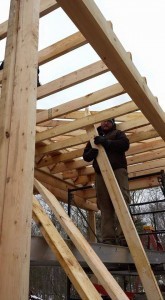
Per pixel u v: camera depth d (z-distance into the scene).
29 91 1.37
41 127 4.83
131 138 4.77
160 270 4.42
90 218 7.09
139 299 4.34
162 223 14.34
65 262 1.83
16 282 1.08
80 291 1.68
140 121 4.26
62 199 6.47
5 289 1.09
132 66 2.31
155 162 5.71
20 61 1.46
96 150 3.57
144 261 2.76
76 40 2.93
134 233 2.92
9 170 1.28
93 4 1.84
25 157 1.26
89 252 2.10
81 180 6.57
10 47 1.52
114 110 3.93
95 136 3.84
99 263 2.07
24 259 1.13
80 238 2.19
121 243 3.95
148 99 2.51
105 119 3.94
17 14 1.60
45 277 14.62
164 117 2.83
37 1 1.61
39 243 2.21
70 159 5.48
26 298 1.09
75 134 5.06
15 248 1.13
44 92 3.59
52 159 5.50
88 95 3.82
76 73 3.42
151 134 4.59
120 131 4.21
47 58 3.06
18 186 1.22
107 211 3.96
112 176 3.30
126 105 3.85
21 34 1.52
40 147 5.07
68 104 3.96
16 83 1.43
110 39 2.01
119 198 3.13
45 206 11.77
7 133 1.35
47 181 5.90
